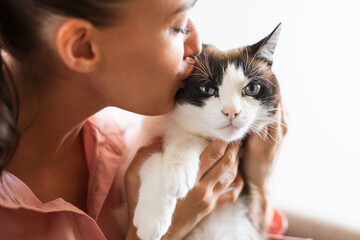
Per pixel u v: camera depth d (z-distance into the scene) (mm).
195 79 1131
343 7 1793
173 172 1023
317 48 1857
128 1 797
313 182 1848
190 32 1001
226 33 2053
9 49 902
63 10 790
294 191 1818
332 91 1849
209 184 1099
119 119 1391
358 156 1824
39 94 954
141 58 865
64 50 816
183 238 1238
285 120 1314
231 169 1196
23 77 941
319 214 1691
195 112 1166
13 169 1020
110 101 957
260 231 1331
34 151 1032
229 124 1137
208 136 1214
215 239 1251
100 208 1092
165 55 879
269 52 1236
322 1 1823
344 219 1651
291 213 1729
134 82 902
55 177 1084
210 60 1153
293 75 1899
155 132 1255
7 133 784
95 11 792
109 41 836
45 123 1001
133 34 834
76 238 1000
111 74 887
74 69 858
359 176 1815
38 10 812
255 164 1279
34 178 1047
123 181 1227
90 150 1136
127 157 1265
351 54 1806
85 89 941
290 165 1886
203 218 1255
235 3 2014
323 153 1867
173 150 1097
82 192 1134
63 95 953
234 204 1295
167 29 861
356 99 1816
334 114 1853
